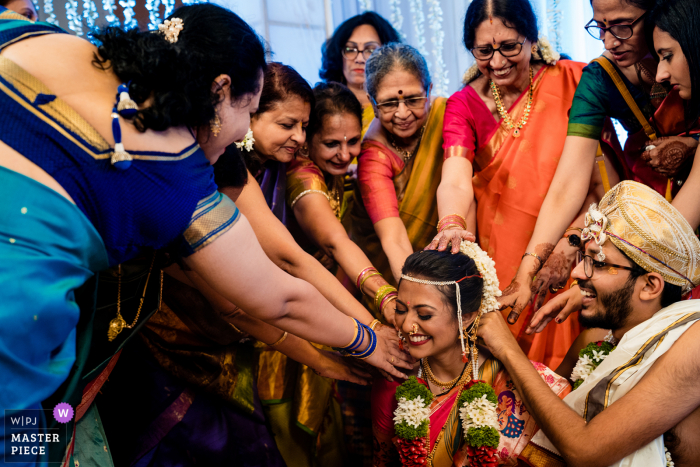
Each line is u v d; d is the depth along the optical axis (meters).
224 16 1.27
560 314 1.97
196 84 1.16
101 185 1.08
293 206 2.18
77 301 1.21
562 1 3.09
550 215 2.20
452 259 1.70
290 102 1.90
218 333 1.91
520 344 2.37
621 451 1.40
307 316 1.52
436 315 1.66
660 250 1.54
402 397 1.72
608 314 1.63
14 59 1.07
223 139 1.32
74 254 1.07
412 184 2.48
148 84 1.12
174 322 1.87
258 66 1.30
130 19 3.60
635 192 1.60
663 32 1.84
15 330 0.97
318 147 2.18
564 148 2.26
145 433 1.85
